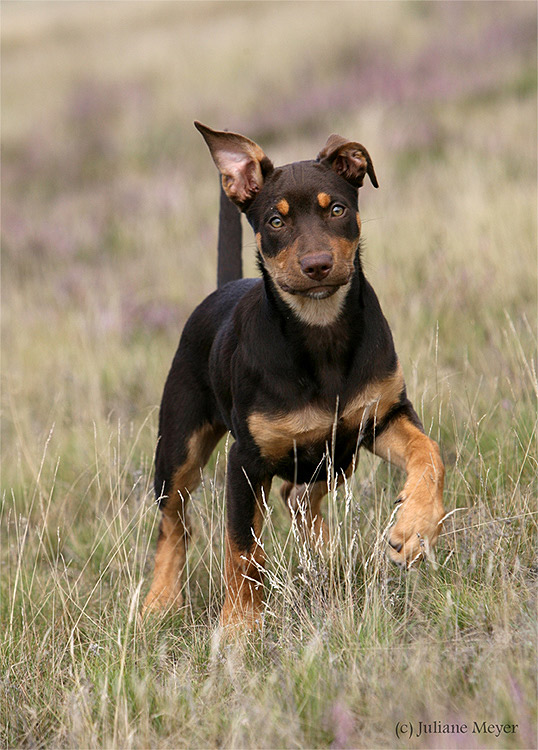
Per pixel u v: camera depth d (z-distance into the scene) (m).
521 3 34.78
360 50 34.44
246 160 7.52
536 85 26.08
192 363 8.49
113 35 51.31
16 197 28.22
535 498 7.45
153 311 15.52
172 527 8.59
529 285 12.12
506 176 17.27
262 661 6.18
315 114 28.53
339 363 6.94
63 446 11.26
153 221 21.72
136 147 30.30
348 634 5.93
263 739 4.95
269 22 43.34
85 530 9.50
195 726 5.34
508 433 8.31
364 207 17.92
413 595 6.42
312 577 6.69
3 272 20.42
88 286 17.77
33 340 15.17
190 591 8.30
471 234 13.92
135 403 12.18
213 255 17.78
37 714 6.12
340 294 6.85
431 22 36.03
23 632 7.17
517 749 4.39
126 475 9.99
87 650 6.79
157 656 6.56
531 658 5.12
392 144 23.02
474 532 7.04
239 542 7.15
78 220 23.33
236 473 7.23
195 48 41.69
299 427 6.98
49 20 61.25
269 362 6.99
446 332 11.41
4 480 10.70
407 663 5.38
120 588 7.98
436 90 27.30
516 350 9.92
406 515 6.09
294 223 6.97
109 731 5.58
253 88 33.47
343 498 8.12
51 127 34.38
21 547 8.51
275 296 6.96
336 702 5.09
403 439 6.90
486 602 5.95
